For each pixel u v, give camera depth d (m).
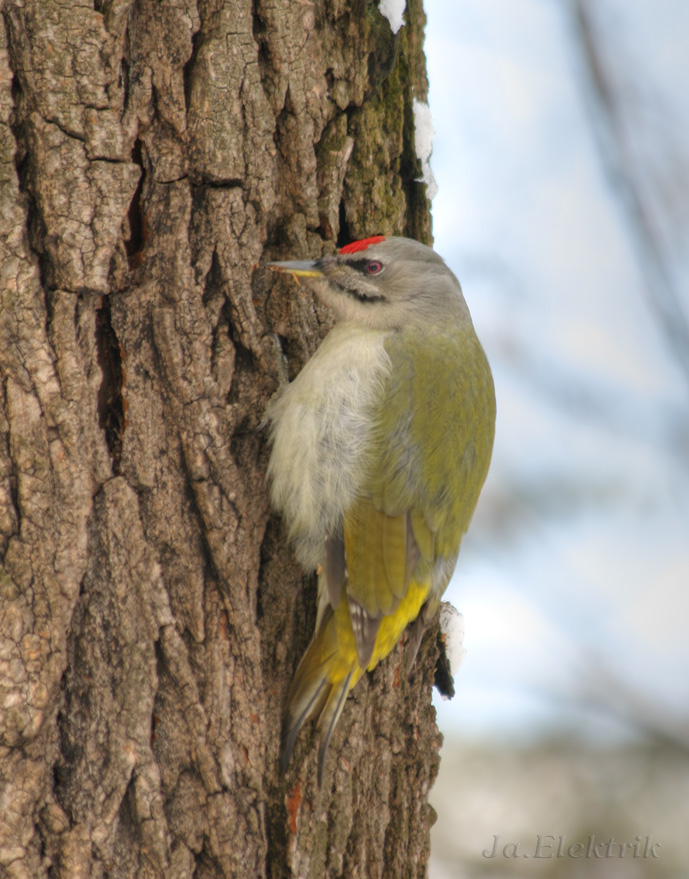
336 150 8.09
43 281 6.74
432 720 9.20
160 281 7.12
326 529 8.05
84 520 6.81
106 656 6.87
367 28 8.07
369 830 8.28
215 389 7.26
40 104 6.70
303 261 7.84
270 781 7.51
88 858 6.73
